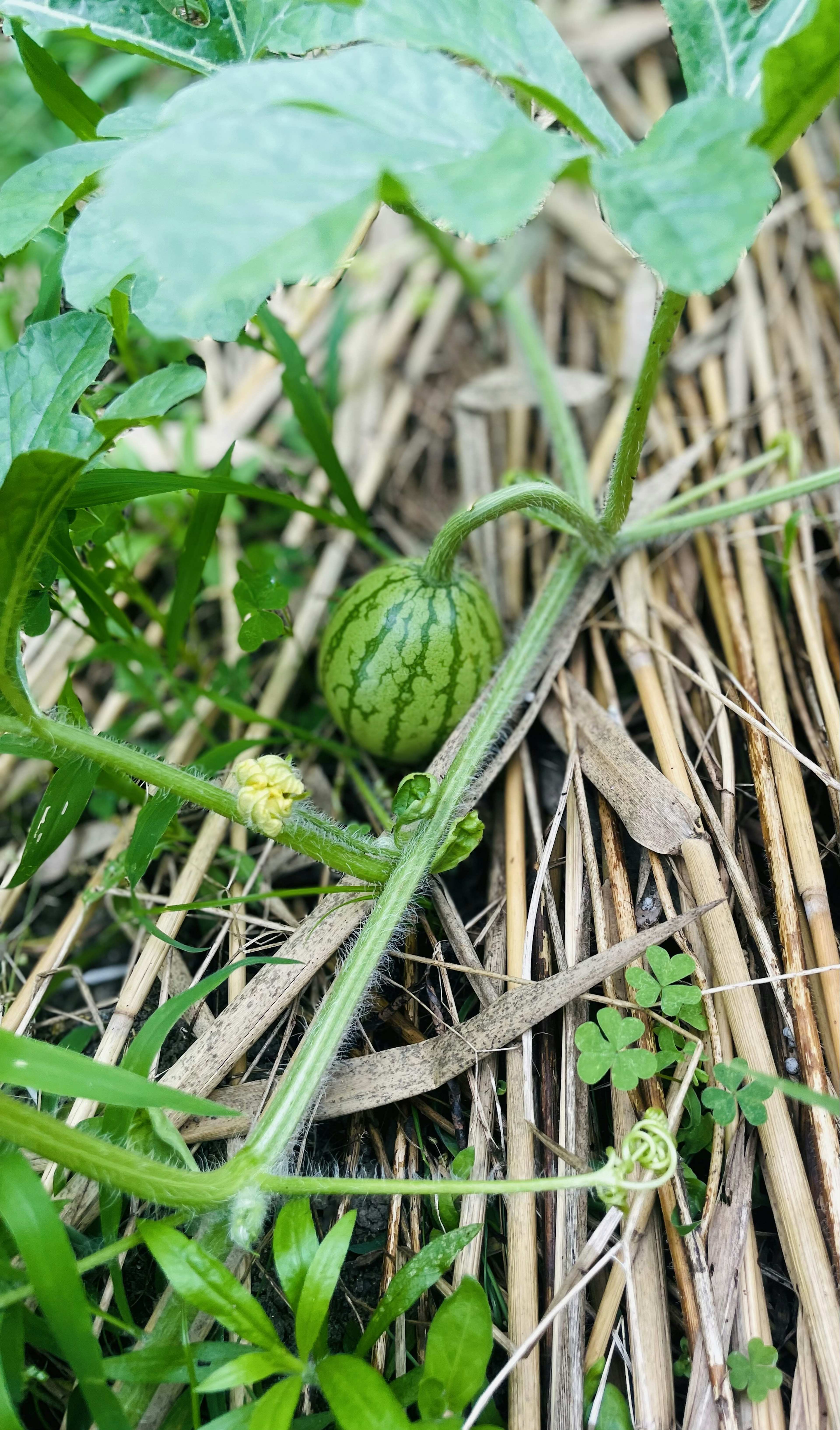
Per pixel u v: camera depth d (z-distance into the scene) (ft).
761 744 0.85
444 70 0.51
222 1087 0.75
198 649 1.13
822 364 1.20
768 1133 0.67
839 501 1.05
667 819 0.80
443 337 1.37
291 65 0.49
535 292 1.36
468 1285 0.58
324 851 0.72
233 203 0.43
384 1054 0.74
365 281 1.34
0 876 0.99
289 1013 0.79
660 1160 0.59
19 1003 0.83
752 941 0.78
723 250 0.46
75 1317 0.53
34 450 0.55
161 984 0.83
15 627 0.63
